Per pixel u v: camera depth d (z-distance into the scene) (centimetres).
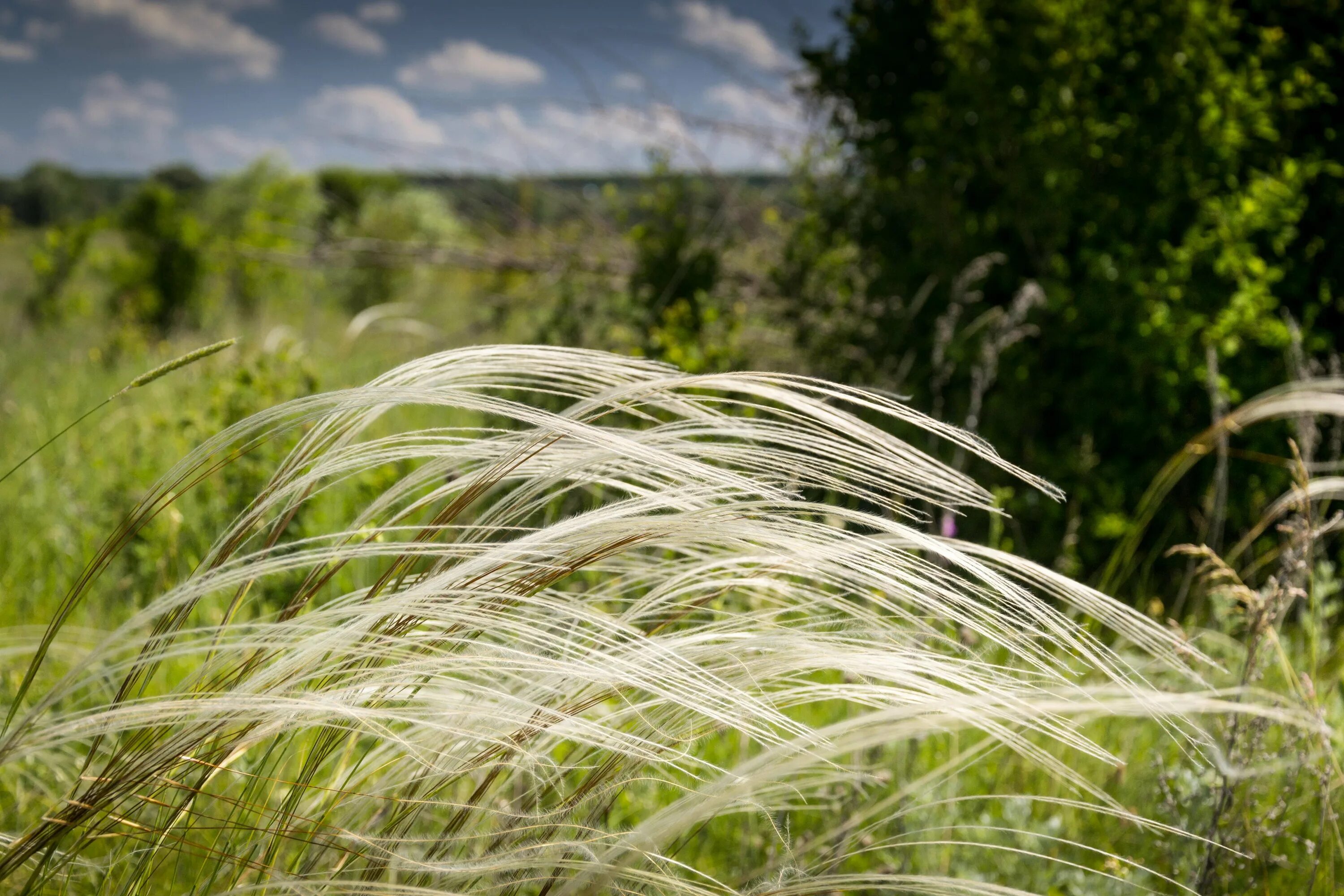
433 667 118
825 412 134
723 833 232
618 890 124
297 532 315
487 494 146
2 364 771
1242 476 467
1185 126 463
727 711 121
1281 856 221
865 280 605
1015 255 503
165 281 1237
